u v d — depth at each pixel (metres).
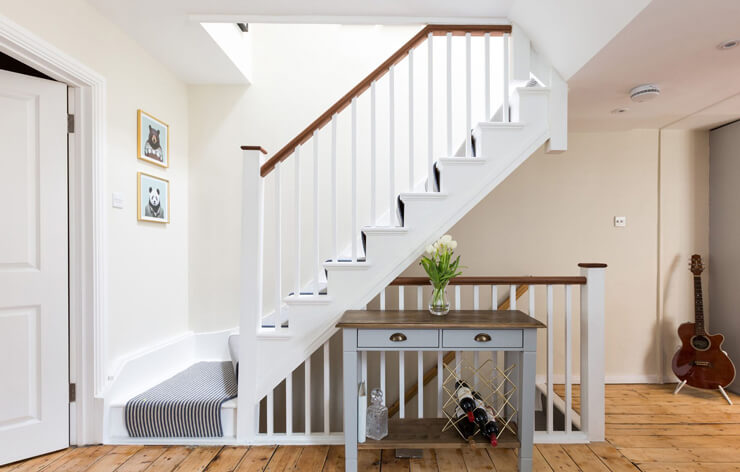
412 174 2.34
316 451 2.15
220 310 3.25
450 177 2.29
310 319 2.28
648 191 3.42
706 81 2.28
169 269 2.97
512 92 2.46
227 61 2.87
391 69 2.31
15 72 2.11
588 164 3.44
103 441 2.20
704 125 3.24
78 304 2.17
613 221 3.43
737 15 1.60
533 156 3.46
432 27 2.34
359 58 3.29
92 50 2.20
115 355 2.35
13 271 1.99
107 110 2.31
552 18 2.05
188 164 3.26
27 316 2.04
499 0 2.18
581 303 2.32
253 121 3.27
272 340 2.27
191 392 2.43
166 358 2.80
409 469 2.00
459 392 2.10
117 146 2.39
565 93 2.31
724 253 3.23
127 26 2.41
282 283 3.23
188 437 2.25
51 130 2.10
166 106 2.96
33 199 2.05
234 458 2.07
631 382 3.39
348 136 3.25
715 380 2.95
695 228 3.40
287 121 3.28
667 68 2.11
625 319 3.42
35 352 2.06
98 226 2.20
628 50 1.91
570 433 2.28
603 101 2.63
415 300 3.50
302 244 3.24
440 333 1.94
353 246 2.33
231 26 2.86
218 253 3.25
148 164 2.73
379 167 3.26
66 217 2.14
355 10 2.30
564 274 3.44
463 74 3.31
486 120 2.35
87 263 2.18
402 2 2.21
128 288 2.48
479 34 2.42
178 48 2.68
